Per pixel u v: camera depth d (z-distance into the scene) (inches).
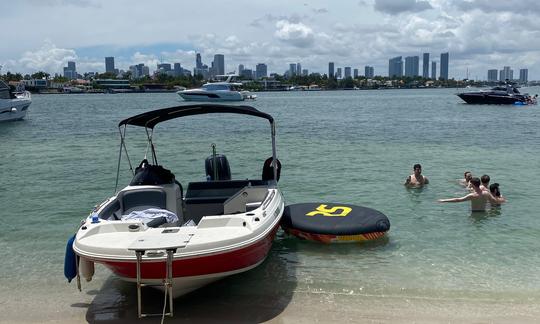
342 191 537.6
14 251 358.6
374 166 697.0
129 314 260.8
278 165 396.2
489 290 282.8
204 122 1523.1
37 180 619.2
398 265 321.4
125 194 317.7
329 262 327.6
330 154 819.4
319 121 1598.2
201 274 248.4
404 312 256.8
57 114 2100.1
